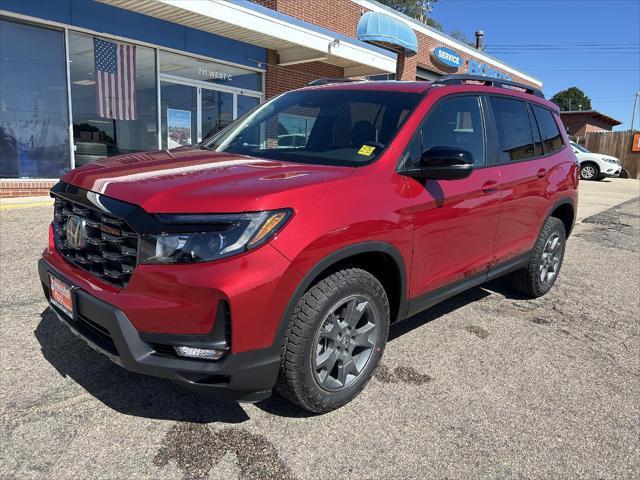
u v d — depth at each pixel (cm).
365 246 269
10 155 884
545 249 480
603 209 1249
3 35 850
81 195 263
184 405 281
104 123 1004
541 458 254
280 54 1350
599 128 4766
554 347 389
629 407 306
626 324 448
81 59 952
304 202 245
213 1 969
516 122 430
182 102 1157
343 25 1562
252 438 255
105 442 246
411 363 347
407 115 323
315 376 261
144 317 223
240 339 224
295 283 237
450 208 329
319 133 346
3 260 508
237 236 223
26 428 253
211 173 265
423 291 324
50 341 345
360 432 265
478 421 282
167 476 225
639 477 244
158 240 223
